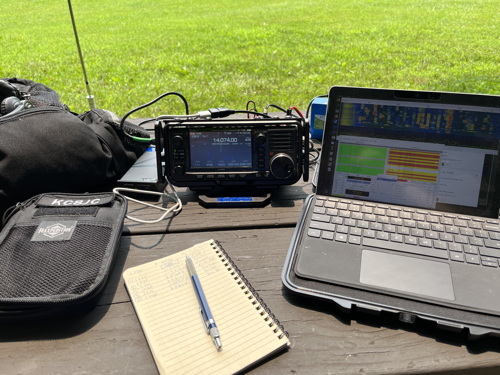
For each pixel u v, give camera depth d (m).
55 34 8.85
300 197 1.05
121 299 0.71
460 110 0.83
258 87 4.25
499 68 4.60
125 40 7.66
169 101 3.85
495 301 0.65
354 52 5.71
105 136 1.06
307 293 0.68
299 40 6.88
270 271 0.77
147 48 6.73
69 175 0.94
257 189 1.06
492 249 0.74
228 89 4.18
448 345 0.61
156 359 0.57
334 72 4.74
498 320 0.62
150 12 12.38
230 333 0.62
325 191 0.91
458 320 0.62
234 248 0.84
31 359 0.59
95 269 0.67
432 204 0.85
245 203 1.00
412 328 0.64
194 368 0.56
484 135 0.82
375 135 0.88
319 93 4.03
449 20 8.20
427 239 0.77
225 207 1.00
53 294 0.62
